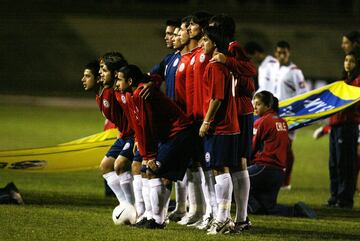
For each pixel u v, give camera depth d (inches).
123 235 1043.3
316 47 5866.1
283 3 6515.8
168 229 1128.8
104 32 5861.2
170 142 1085.1
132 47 5777.6
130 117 1151.6
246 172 1124.5
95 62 1214.3
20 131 2972.4
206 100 1077.8
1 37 5654.5
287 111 1583.4
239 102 1125.1
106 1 6269.7
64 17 5920.3
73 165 1469.0
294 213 1354.6
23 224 1120.2
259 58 1955.0
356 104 1540.4
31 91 5118.1
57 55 5600.4
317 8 6274.6
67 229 1086.4
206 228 1147.9
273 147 1363.2
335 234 1154.0
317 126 3752.5
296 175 2177.7
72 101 4675.2
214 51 1075.3
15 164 1456.7
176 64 1197.1
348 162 1542.8
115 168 1179.3
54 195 1558.8
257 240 1046.4
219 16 1092.5
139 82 1079.6
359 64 1563.7
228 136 1067.9
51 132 2962.6
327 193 1812.3
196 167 1197.7
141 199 1190.3
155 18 6067.9
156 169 1083.9
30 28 5767.7
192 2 6274.6
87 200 1497.3
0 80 5300.2
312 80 5374.0
